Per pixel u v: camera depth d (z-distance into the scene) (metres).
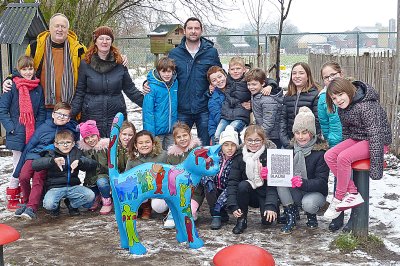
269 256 2.57
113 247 4.96
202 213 6.17
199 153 4.80
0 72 9.48
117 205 4.85
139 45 27.41
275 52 9.61
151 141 5.64
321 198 5.32
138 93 6.75
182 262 4.54
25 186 6.22
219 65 6.88
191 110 6.71
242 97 6.29
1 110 6.29
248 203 5.38
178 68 6.63
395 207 6.08
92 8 13.77
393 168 8.02
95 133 6.12
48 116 6.54
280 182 5.19
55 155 6.04
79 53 6.59
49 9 12.97
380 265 4.38
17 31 8.72
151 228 5.57
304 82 5.80
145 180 4.74
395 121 8.68
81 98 6.45
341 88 4.55
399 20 8.49
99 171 6.19
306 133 5.30
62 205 6.58
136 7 19.17
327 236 5.16
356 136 4.70
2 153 9.49
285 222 5.66
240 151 5.50
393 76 8.69
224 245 4.98
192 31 6.60
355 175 4.89
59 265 4.53
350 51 21.20
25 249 4.94
